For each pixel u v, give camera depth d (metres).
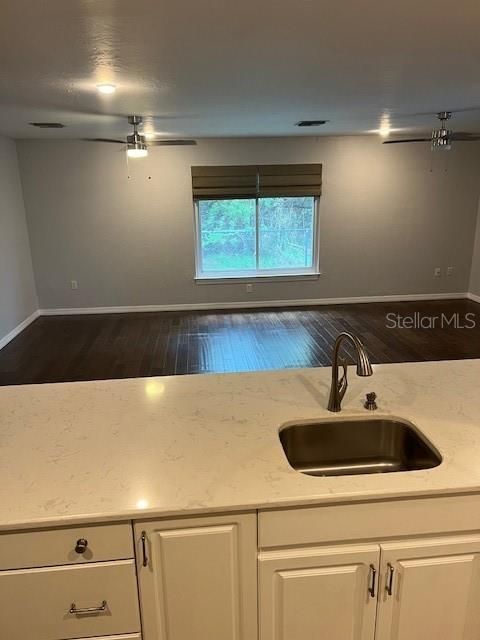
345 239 6.69
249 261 6.76
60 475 1.34
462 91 3.30
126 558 1.27
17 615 1.29
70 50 2.22
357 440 1.71
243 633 1.39
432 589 1.38
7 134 5.45
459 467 1.35
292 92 3.28
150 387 1.96
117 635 1.34
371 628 1.41
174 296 6.70
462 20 1.90
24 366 4.78
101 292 6.59
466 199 6.70
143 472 1.35
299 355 4.94
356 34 2.06
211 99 3.47
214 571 1.31
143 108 3.80
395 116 4.46
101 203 6.26
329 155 6.35
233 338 5.50
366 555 1.33
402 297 6.95
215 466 1.38
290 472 1.35
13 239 5.78
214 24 1.90
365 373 1.46
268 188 6.38
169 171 6.22
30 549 1.23
